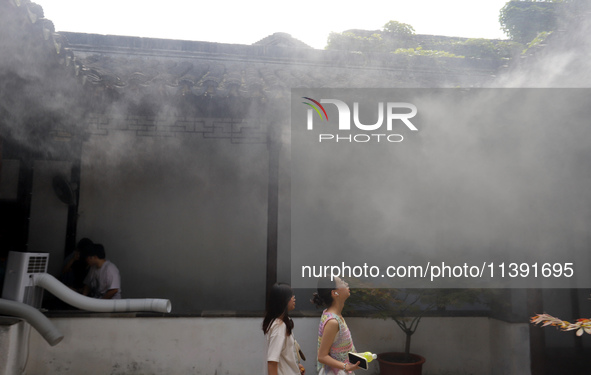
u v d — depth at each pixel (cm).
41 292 534
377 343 575
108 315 532
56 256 684
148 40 886
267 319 338
